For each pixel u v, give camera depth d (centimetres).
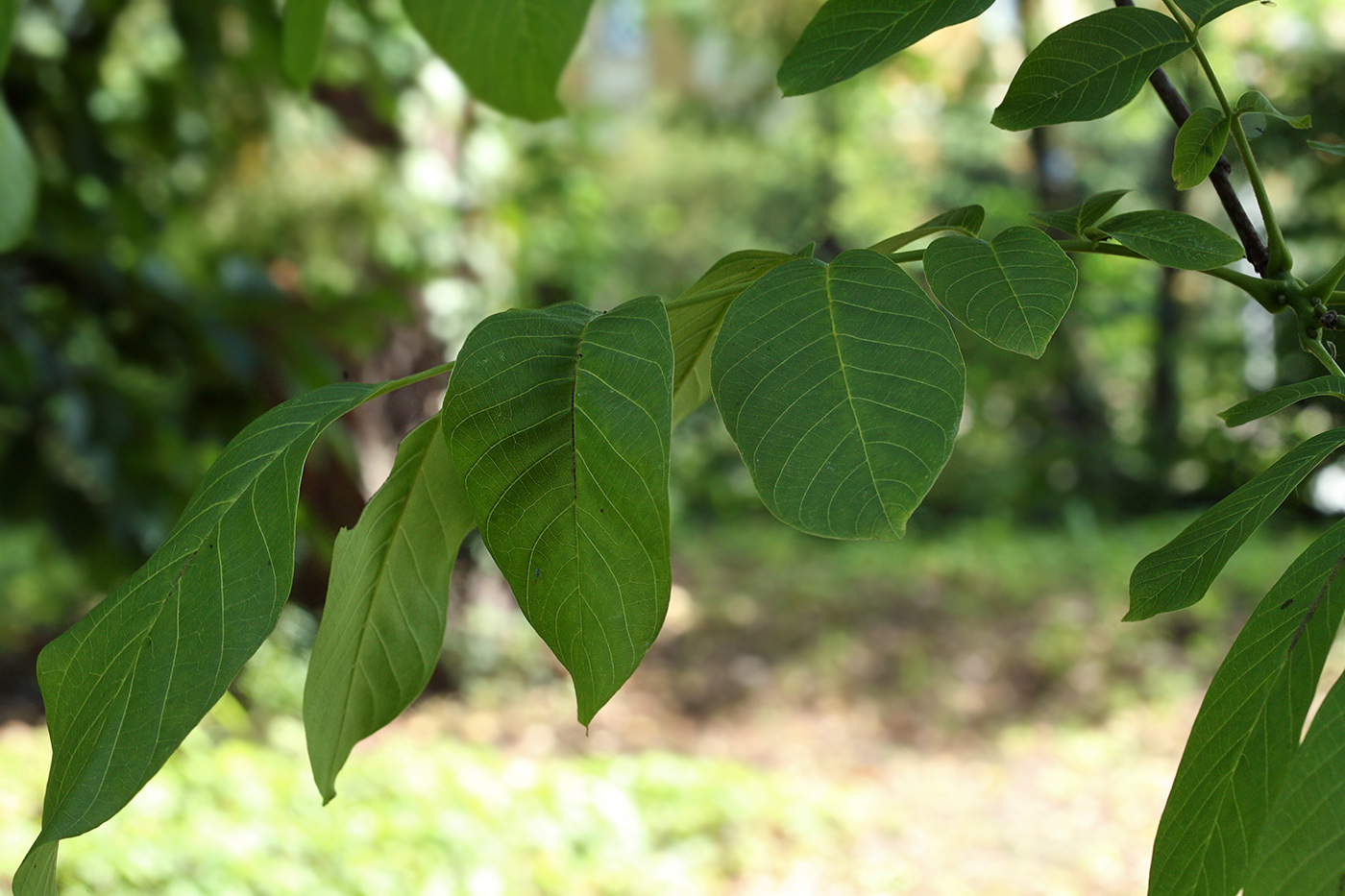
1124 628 876
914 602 991
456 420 51
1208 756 54
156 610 53
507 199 752
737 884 480
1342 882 43
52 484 321
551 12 133
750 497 1372
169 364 324
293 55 133
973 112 1161
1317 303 67
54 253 336
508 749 674
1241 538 60
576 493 50
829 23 65
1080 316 1010
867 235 1495
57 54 379
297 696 547
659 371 50
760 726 783
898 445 45
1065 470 1201
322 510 330
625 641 50
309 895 341
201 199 525
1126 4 67
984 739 758
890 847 548
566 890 420
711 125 1700
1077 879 522
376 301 336
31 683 623
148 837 337
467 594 752
